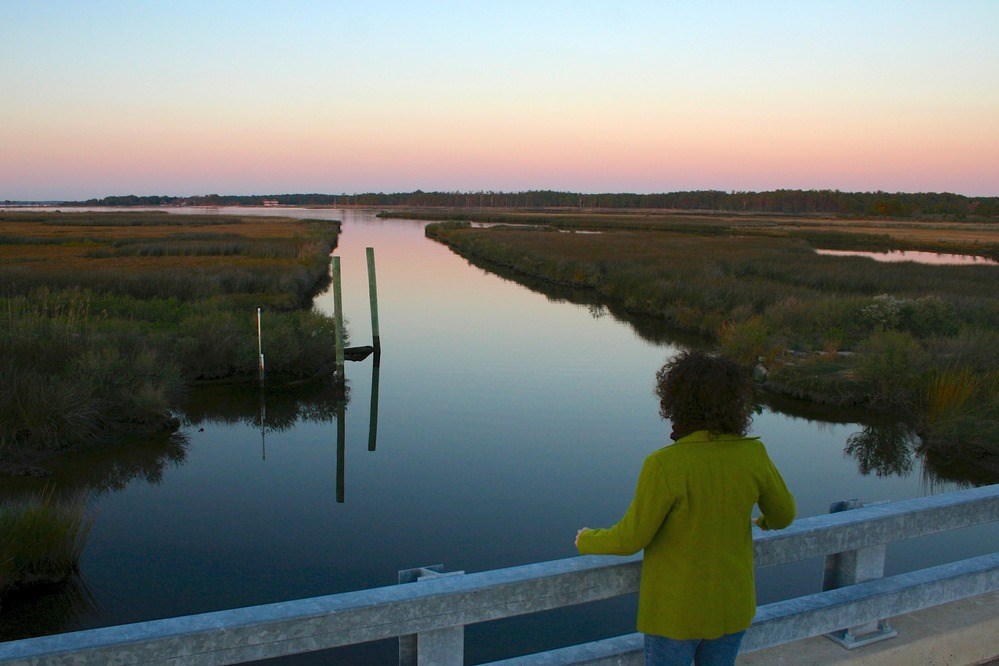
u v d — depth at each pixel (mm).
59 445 9766
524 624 5684
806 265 31234
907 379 12508
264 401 12664
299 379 14023
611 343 18484
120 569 6578
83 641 1608
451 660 1976
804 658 2490
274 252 36281
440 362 16062
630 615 5840
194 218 91562
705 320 20016
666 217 122875
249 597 6086
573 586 2031
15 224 70375
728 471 1869
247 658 1724
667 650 1946
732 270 30172
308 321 15633
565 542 7227
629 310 24266
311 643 1773
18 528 6270
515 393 13422
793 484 9109
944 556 6848
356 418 11867
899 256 47125
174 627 1677
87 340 12633
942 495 2609
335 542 7180
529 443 10523
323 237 51594
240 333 14461
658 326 21125
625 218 113062
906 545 7113
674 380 1965
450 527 7590
